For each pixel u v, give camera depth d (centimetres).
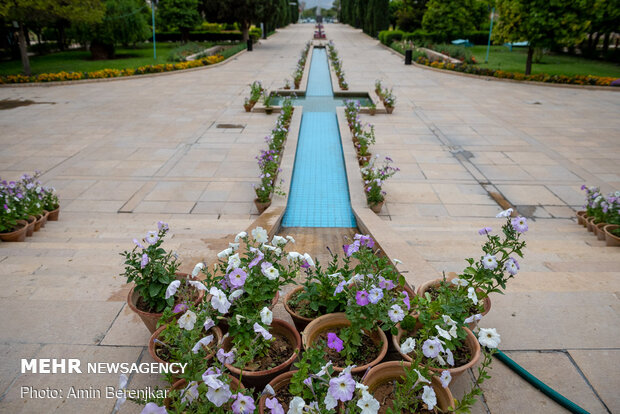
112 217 578
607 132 979
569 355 233
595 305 278
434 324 201
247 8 2578
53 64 2067
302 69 1836
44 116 1103
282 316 272
